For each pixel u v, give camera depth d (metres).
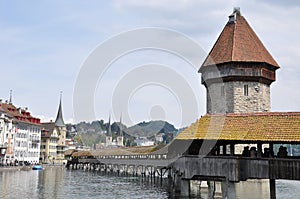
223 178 25.91
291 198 32.16
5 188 39.22
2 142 83.94
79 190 39.44
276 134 24.31
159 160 50.78
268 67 42.28
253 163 24.83
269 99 42.72
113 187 43.06
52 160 114.69
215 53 42.94
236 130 25.89
